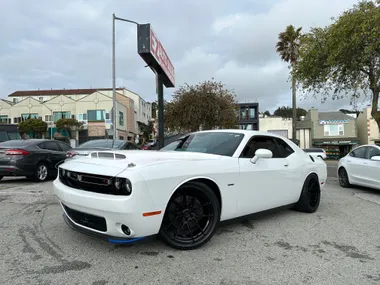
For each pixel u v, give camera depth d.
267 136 4.75
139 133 60.50
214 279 2.78
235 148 4.16
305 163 5.19
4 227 4.28
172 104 24.72
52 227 4.27
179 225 3.42
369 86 13.61
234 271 2.96
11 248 3.47
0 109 50.38
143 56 10.69
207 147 4.36
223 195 3.69
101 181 3.09
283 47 31.45
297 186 4.96
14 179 10.03
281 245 3.70
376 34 10.91
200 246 3.55
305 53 14.51
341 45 12.13
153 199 3.01
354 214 5.31
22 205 5.71
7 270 2.91
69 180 3.52
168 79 14.01
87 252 3.36
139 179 2.95
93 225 3.20
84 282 2.68
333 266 3.10
